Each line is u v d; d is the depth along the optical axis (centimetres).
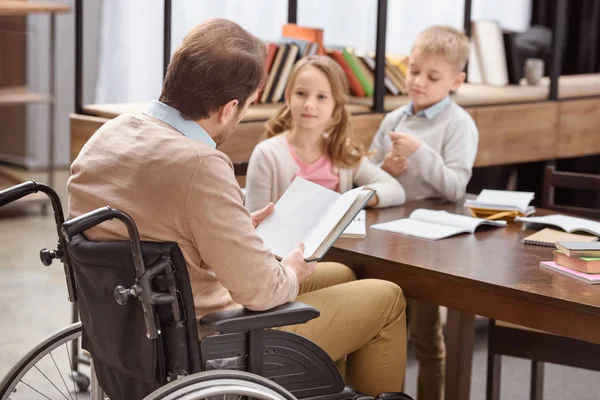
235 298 228
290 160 345
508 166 547
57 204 243
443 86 386
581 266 268
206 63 228
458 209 357
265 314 229
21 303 477
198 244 223
